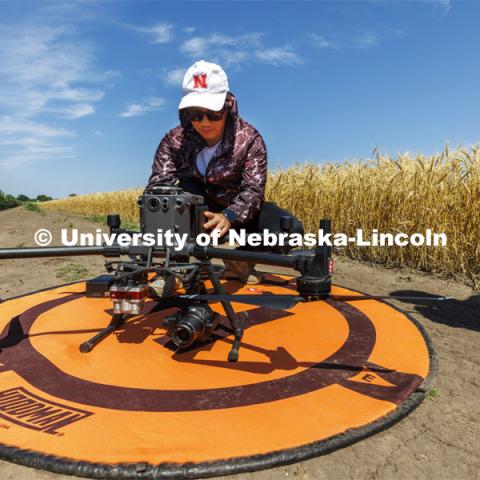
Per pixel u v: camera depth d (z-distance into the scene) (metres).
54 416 1.79
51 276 4.94
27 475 1.50
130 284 2.21
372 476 1.50
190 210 2.49
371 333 2.81
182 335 2.30
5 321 3.07
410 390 2.02
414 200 5.89
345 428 1.71
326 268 2.38
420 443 1.70
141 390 2.02
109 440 1.62
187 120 3.48
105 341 2.66
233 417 1.78
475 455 1.63
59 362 2.34
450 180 5.57
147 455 1.54
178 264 2.47
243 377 2.16
